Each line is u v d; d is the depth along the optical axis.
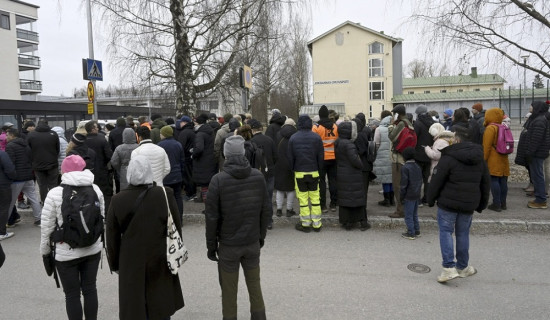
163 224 3.16
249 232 3.46
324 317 3.80
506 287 4.38
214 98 12.39
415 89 62.44
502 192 7.18
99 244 3.58
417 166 6.02
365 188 7.26
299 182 6.54
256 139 6.89
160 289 3.13
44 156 7.42
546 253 5.39
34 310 4.12
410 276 4.73
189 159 8.80
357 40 45.22
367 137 7.27
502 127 6.97
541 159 7.13
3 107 23.94
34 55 50.09
